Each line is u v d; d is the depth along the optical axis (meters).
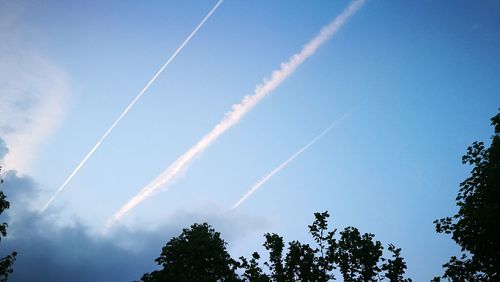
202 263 29.36
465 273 21.28
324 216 22.62
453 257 22.16
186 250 29.78
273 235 22.58
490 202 21.03
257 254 22.06
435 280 22.02
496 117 22.38
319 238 22.14
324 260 21.28
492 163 21.64
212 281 27.64
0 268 22.28
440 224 22.95
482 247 20.92
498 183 20.34
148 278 28.30
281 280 20.50
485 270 21.27
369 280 20.66
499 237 20.05
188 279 27.11
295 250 21.58
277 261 21.67
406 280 20.50
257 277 20.77
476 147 22.95
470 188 22.55
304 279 20.52
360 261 21.03
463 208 21.83
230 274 28.58
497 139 21.86
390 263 20.95
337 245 21.77
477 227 20.58
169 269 28.41
